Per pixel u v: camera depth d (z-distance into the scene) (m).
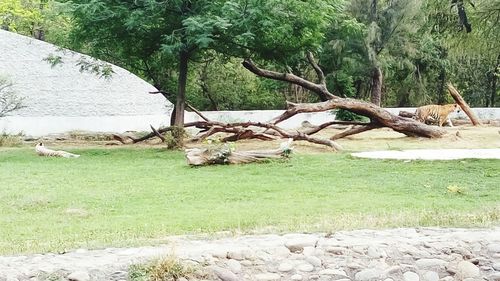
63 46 23.42
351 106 20.28
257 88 39.81
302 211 9.51
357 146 19.16
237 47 20.59
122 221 9.02
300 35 20.44
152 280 6.26
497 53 23.64
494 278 6.50
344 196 11.09
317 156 16.53
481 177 12.95
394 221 8.27
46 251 7.07
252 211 9.58
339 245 6.91
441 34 22.70
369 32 33.91
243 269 6.52
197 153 15.15
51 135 25.47
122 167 15.24
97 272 6.27
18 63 30.05
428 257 6.73
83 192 11.68
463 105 25.33
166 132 21.34
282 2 18.56
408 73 38.25
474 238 7.12
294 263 6.62
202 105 39.28
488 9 21.34
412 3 34.56
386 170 14.12
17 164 16.00
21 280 6.12
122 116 30.25
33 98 30.14
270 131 19.92
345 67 35.03
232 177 13.47
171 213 9.62
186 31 18.72
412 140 20.55
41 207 10.40
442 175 13.26
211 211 9.70
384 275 6.48
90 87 30.84
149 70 26.50
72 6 18.83
